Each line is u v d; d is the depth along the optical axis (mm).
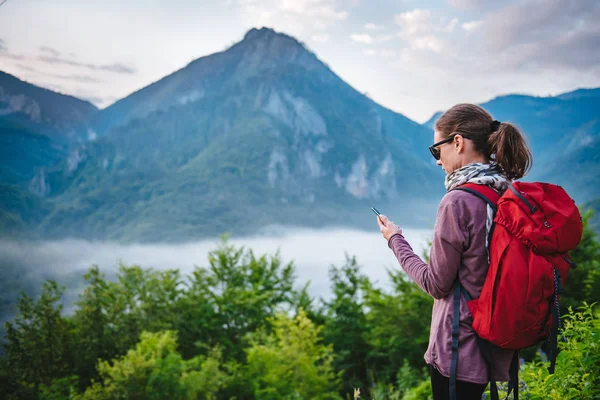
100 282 23547
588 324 2432
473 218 1626
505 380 1603
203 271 29719
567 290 11203
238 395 18578
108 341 22641
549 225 1483
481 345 1604
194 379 16125
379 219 2031
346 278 23938
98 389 15758
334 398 18484
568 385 2199
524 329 1505
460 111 1827
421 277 1732
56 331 21438
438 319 1715
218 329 26688
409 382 11969
